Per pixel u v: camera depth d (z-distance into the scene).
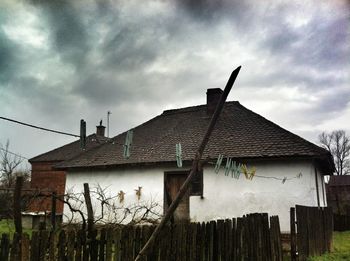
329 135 64.81
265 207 11.37
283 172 11.41
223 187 12.16
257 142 12.55
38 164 25.95
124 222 13.32
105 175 14.55
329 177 55.28
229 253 5.99
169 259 4.82
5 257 3.48
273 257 7.26
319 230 9.35
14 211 4.18
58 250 3.83
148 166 13.66
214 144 13.29
